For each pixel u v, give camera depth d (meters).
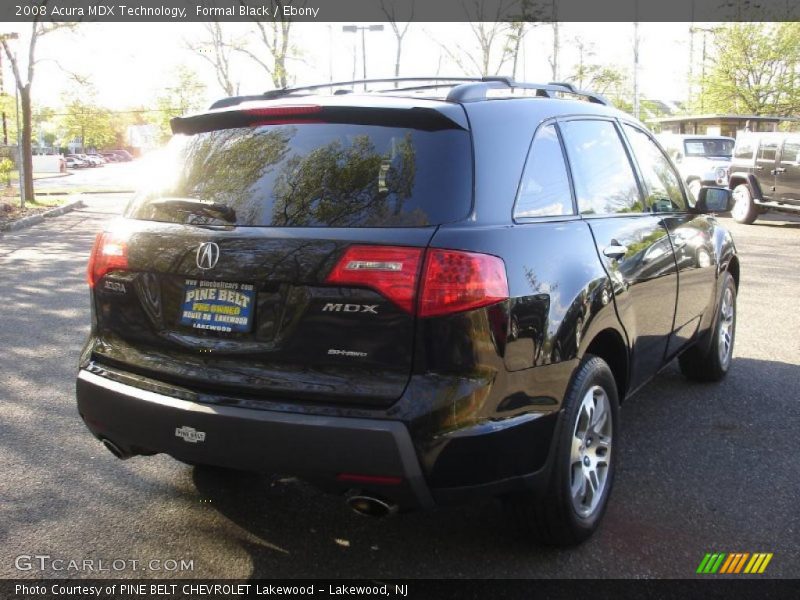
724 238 5.43
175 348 3.06
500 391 2.78
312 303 2.76
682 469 4.05
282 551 3.26
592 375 3.24
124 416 3.09
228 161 3.21
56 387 5.38
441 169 2.85
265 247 2.86
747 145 16.98
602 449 3.43
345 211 2.84
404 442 2.63
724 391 5.35
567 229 3.29
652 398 5.21
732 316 5.70
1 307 8.08
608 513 3.57
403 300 2.66
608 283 3.43
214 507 3.65
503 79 3.49
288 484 3.91
